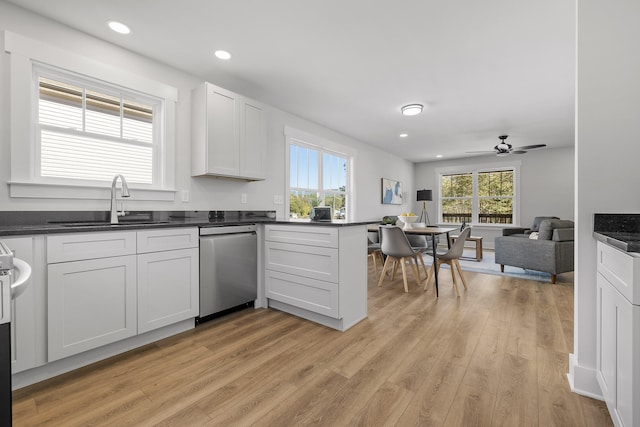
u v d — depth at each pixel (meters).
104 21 2.09
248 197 3.47
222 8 1.95
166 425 1.26
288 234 2.59
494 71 2.81
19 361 1.50
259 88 3.22
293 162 4.30
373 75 2.90
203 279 2.32
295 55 2.54
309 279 2.42
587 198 1.46
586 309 1.48
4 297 0.62
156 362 1.78
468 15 2.01
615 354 1.14
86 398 1.44
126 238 1.88
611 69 1.42
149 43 2.36
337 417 1.31
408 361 1.80
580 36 1.47
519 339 2.09
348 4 1.91
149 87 2.55
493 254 6.05
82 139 2.27
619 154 1.41
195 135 2.82
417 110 3.74
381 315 2.59
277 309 2.75
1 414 0.60
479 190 7.30
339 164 5.28
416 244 4.46
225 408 1.37
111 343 1.84
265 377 1.63
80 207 2.20
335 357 1.85
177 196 2.77
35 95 2.04
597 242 1.43
